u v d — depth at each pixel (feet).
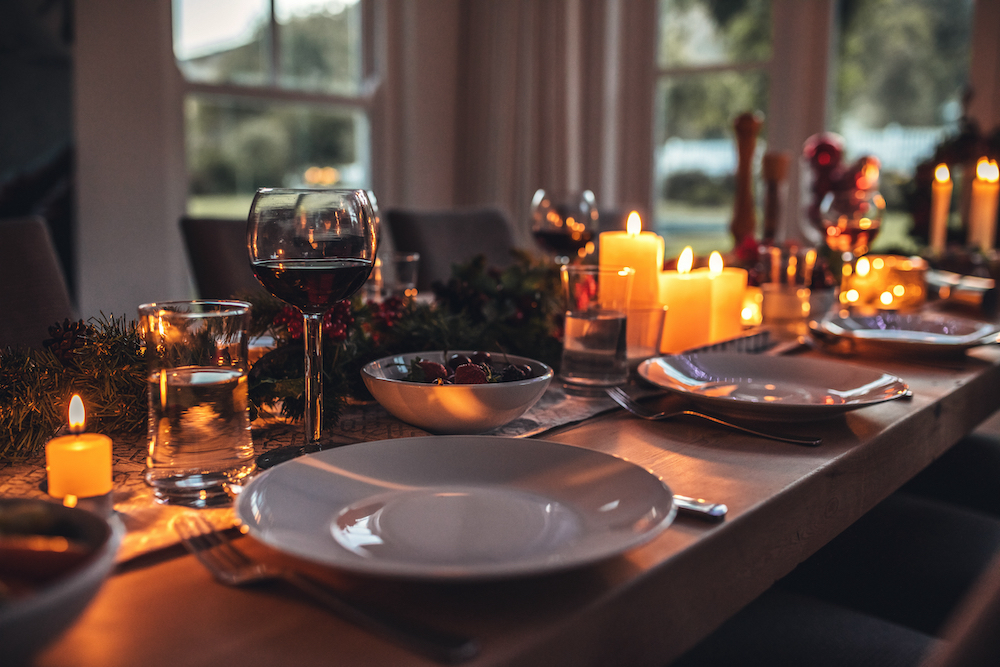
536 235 4.94
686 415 2.75
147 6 10.00
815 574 3.40
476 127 12.90
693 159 12.64
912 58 10.96
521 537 1.65
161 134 10.25
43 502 1.28
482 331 3.31
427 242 6.98
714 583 1.76
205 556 1.58
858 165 6.67
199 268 5.67
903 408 2.89
